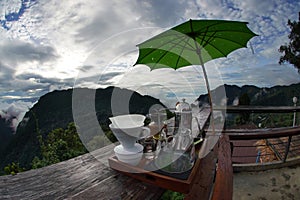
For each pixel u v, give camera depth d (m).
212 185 0.80
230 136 1.75
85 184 0.78
